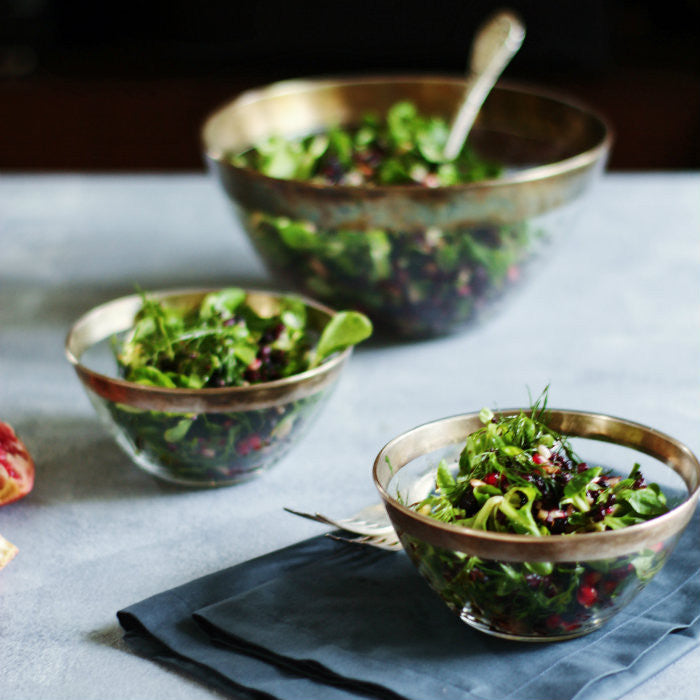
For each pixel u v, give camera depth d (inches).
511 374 57.0
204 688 45.6
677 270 64.2
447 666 45.1
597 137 60.0
